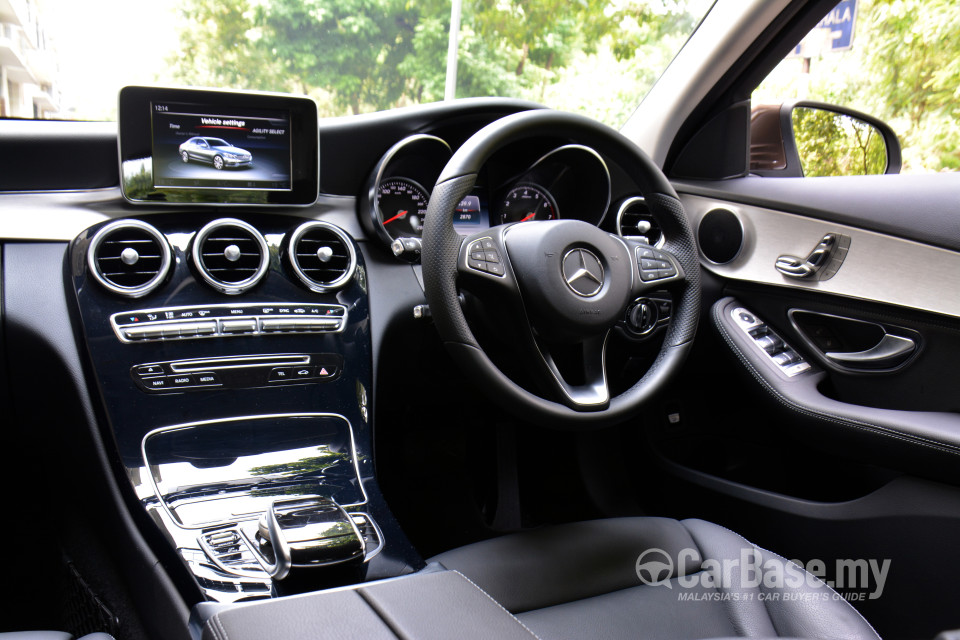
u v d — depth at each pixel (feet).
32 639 2.05
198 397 3.67
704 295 5.49
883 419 4.14
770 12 4.91
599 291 3.41
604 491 5.75
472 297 3.59
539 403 3.35
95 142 3.78
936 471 3.85
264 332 3.83
